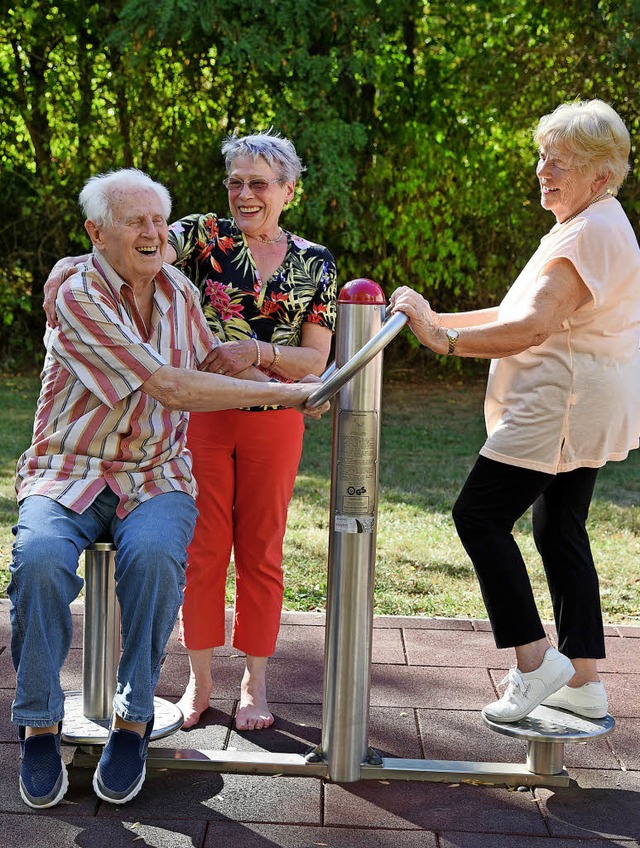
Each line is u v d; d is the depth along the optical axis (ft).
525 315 7.85
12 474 20.25
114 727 8.16
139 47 31.04
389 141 34.73
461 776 8.54
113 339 8.04
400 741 9.31
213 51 33.55
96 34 34.27
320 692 10.41
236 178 9.31
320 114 31.17
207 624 9.56
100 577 8.84
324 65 30.50
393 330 7.75
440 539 16.42
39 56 34.68
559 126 8.12
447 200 35.17
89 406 8.29
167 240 8.66
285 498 9.51
